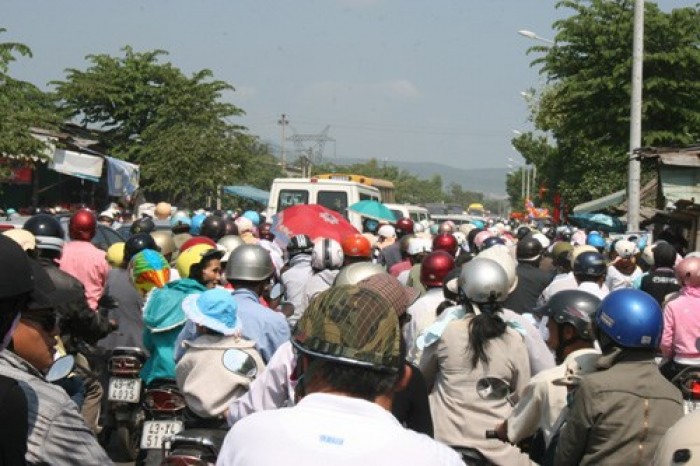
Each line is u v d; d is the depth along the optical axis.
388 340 2.87
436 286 7.94
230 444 2.78
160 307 8.17
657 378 4.81
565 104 32.44
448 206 72.12
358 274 6.45
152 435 7.99
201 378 6.30
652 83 30.47
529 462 6.07
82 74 46.91
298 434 2.72
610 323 4.82
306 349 2.87
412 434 2.76
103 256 9.88
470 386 6.07
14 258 3.24
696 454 2.69
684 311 8.50
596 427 4.77
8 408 3.14
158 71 46.19
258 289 7.38
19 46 24.69
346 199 24.03
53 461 3.38
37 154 26.06
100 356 9.38
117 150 44.84
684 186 20.11
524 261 10.89
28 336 4.16
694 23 30.98
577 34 32.03
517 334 6.15
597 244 15.97
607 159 40.88
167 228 18.23
